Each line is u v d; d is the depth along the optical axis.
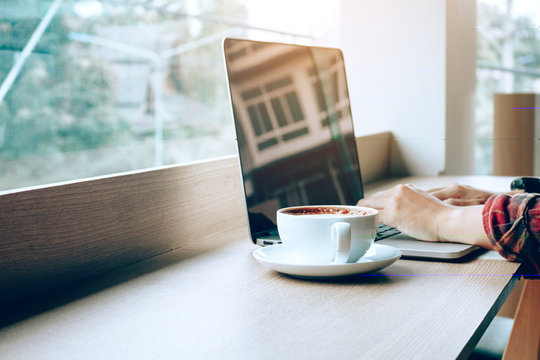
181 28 6.43
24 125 4.99
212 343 0.39
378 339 0.39
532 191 0.98
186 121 6.52
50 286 0.54
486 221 0.64
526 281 0.97
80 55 5.59
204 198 0.79
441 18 1.69
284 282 0.55
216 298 0.50
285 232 0.57
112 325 0.44
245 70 0.75
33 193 0.53
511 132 2.56
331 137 0.92
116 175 0.63
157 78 6.34
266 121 0.77
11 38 4.86
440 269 0.60
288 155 0.81
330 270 0.53
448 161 1.74
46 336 0.41
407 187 0.75
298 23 1.90
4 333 0.42
